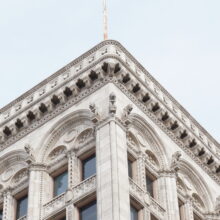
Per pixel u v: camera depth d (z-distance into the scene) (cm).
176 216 5678
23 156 6134
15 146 6231
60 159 5866
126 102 5953
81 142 5828
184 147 6378
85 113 5944
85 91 6078
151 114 6181
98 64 6072
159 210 5609
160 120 6247
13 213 5884
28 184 5891
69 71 6316
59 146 5969
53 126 6081
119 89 5972
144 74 6334
